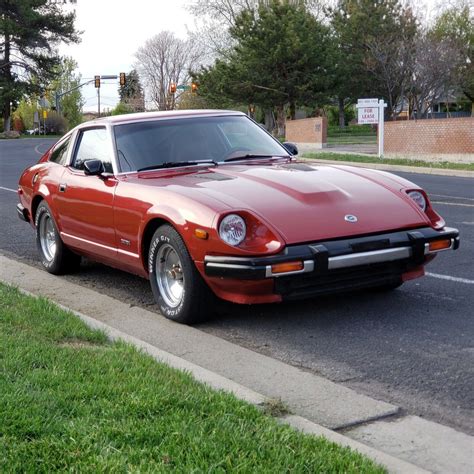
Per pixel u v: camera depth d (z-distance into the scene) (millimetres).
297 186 5777
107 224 6449
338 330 5574
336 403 4152
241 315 6016
